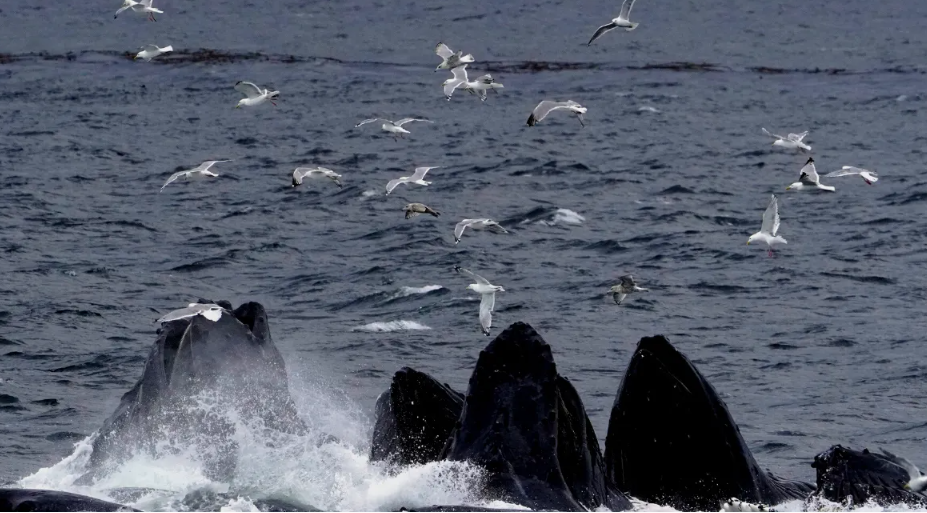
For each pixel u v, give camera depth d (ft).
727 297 471.62
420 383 182.29
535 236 600.39
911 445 275.80
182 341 185.78
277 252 562.25
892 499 169.99
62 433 283.79
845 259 540.52
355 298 472.85
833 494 173.37
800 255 549.95
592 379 346.54
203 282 503.61
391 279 502.79
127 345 390.01
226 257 548.31
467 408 167.63
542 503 155.33
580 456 165.58
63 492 153.79
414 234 597.93
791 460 262.88
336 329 419.95
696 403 176.65
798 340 400.47
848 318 434.30
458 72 369.91
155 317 435.94
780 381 347.56
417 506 160.66
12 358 368.68
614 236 600.80
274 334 411.34
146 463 180.96
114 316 434.71
